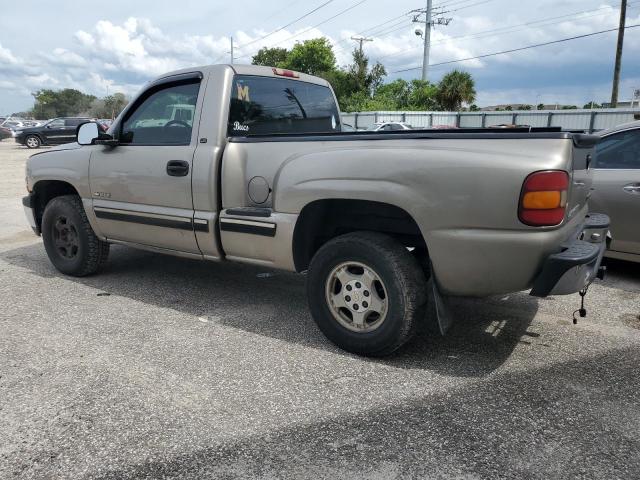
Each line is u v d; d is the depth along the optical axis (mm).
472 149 2996
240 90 4211
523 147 2908
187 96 4242
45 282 5215
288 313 4367
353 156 3291
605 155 5133
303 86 4922
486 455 2484
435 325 4086
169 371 3301
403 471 2375
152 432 2658
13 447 2545
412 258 3305
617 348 3646
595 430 2680
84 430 2676
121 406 2895
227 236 3963
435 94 43344
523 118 34156
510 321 4145
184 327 4039
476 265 3029
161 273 5527
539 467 2400
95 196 4879
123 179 4582
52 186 5516
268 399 2973
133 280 5277
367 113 38688
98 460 2451
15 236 7578
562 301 4602
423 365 3391
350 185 3275
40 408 2873
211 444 2564
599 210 5055
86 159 4898
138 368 3336
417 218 3102
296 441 2592
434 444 2564
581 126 30859
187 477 2340
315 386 3119
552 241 2896
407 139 3229
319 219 3738
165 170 4242
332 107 5336
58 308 4453
